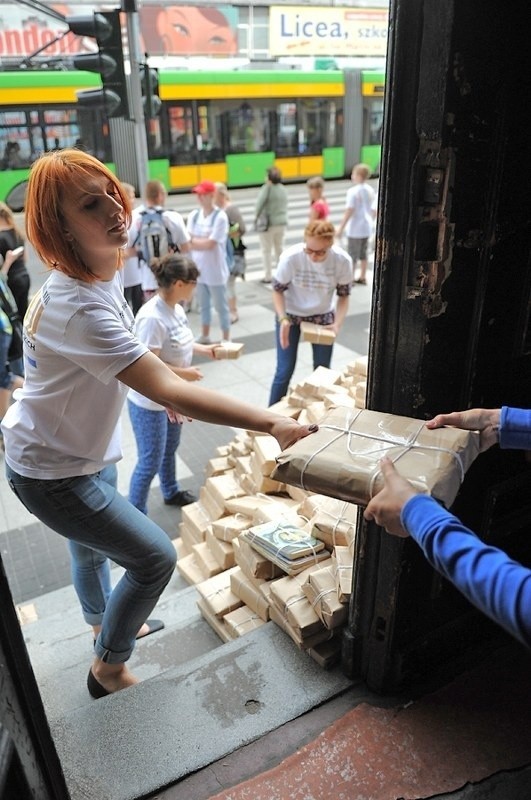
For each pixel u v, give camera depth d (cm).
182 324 339
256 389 592
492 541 213
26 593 350
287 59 2094
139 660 259
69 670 258
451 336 171
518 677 219
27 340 179
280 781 184
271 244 928
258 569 255
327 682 216
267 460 307
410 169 154
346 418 154
